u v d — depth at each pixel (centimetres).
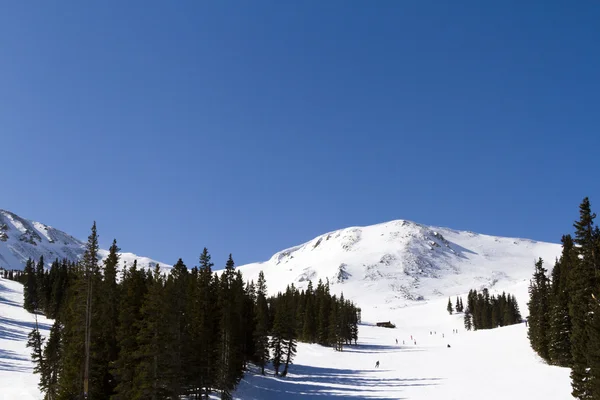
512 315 17438
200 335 5091
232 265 6231
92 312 4184
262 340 7638
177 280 4412
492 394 5938
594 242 5197
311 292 16175
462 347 11688
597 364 3919
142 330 3981
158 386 3928
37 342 4797
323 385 7331
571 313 5175
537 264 8556
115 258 4791
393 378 7862
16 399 4412
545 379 6353
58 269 13525
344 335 13425
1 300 12962
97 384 4238
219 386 5412
